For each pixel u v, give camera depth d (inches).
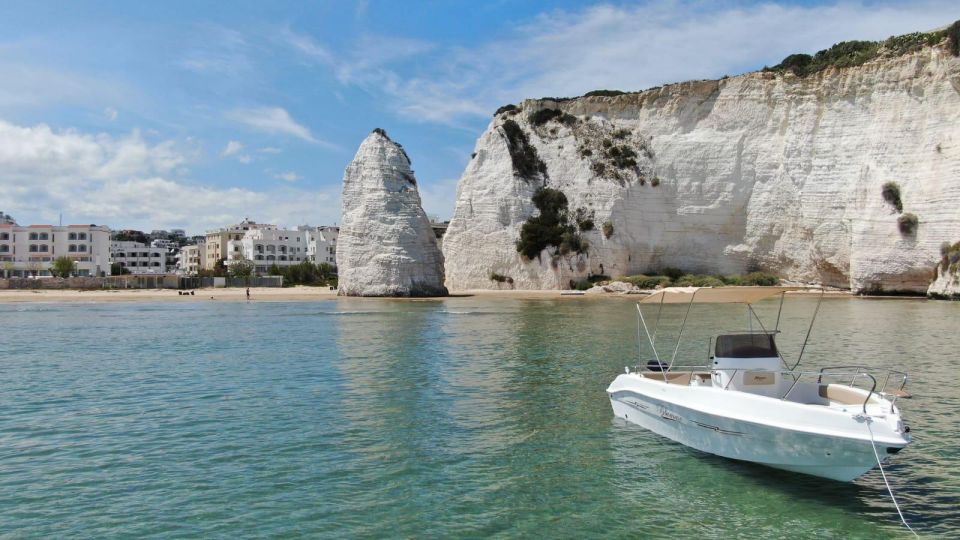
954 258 2137.1
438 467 495.5
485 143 3277.6
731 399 491.5
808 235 2719.0
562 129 3221.0
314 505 421.7
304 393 753.6
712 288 562.3
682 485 460.4
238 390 772.0
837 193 2635.3
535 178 3147.1
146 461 508.1
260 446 545.6
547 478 473.1
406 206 2733.8
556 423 616.1
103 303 2502.5
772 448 464.1
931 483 456.1
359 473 481.4
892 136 2472.9
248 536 377.1
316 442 557.0
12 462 506.0
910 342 1104.8
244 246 5600.4
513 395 735.7
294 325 1555.1
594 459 513.3
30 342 1243.2
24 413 660.7
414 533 383.2
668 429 557.9
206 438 569.3
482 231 3134.8
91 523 394.3
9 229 4857.3
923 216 2303.2
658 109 3095.5
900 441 397.7
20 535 377.4
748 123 2898.6
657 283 2758.4
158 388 785.6
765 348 535.8
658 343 1143.6
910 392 709.3
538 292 2812.5
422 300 2444.6
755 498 437.7
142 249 6811.0
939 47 2399.1
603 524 398.6
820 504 428.1
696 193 2933.1
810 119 2751.0
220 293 3083.2
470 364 945.5
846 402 502.9
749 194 2871.6
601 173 3021.7
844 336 1199.6
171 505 420.8
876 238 2401.6
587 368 902.4
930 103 2395.4
